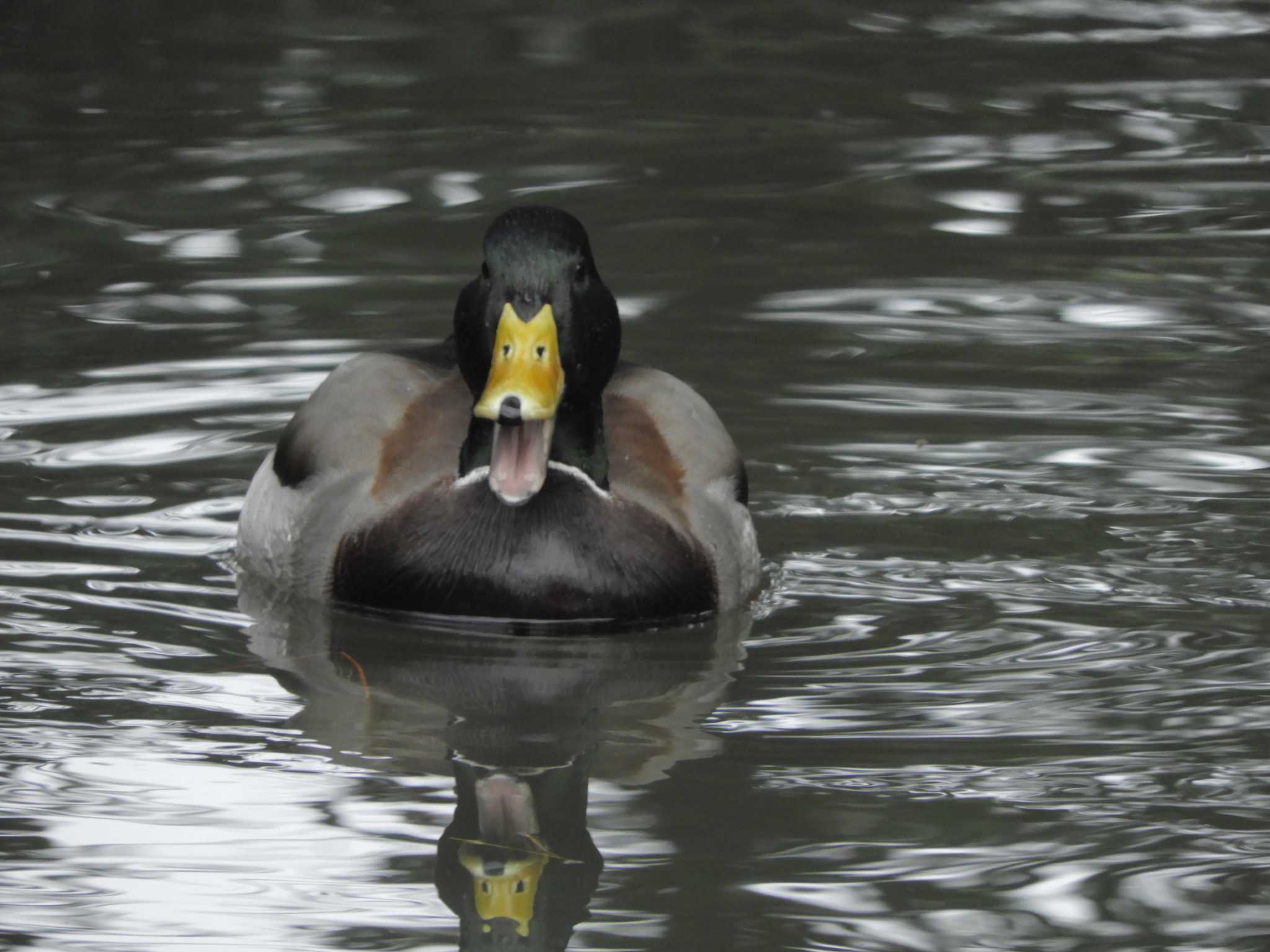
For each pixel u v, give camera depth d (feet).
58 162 64.44
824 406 44.42
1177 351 47.98
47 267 53.78
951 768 28.55
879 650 33.19
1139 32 84.84
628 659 32.81
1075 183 62.95
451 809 27.20
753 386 45.52
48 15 85.46
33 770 28.17
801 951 23.45
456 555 33.73
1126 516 38.91
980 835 26.45
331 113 70.79
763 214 59.41
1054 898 24.76
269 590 35.50
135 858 25.73
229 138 67.41
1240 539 37.76
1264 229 58.08
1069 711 30.63
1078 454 41.83
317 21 85.30
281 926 24.08
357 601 34.47
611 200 60.70
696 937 23.77
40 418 42.96
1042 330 49.49
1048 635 33.76
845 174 63.82
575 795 27.68
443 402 36.42
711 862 25.70
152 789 27.73
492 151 66.03
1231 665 32.40
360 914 24.34
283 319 49.52
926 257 55.47
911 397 44.98
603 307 33.78
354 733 29.71
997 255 55.72
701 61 79.30
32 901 24.56
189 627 33.73
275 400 44.19
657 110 71.67
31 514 38.27
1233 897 24.79
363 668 32.22
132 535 37.65
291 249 55.57
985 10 89.04
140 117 70.13
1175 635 33.73
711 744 29.43
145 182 62.23
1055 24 86.58
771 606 35.27
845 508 39.37
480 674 32.12
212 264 54.03
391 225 57.93
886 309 50.93
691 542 34.88
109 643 32.91
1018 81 76.38
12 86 74.43
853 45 82.38
